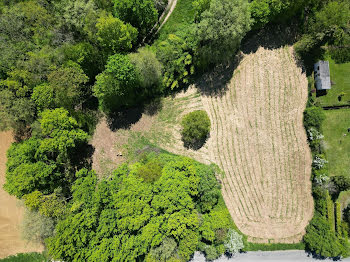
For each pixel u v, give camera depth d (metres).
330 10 41.72
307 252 47.03
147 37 48.59
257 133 47.69
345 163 46.50
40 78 41.59
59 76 40.41
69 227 37.81
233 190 48.19
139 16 43.41
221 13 38.94
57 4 43.66
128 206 39.03
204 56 45.12
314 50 46.16
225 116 48.09
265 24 46.47
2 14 43.25
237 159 48.03
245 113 47.78
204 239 46.69
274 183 47.72
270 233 47.56
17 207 49.47
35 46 43.00
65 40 43.59
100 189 40.41
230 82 47.94
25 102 40.34
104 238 38.81
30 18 42.09
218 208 47.44
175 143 48.59
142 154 48.22
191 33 42.72
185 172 43.09
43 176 41.06
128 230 39.44
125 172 43.69
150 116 49.06
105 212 39.53
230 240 44.84
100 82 42.16
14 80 40.41
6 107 39.56
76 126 44.22
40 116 42.47
